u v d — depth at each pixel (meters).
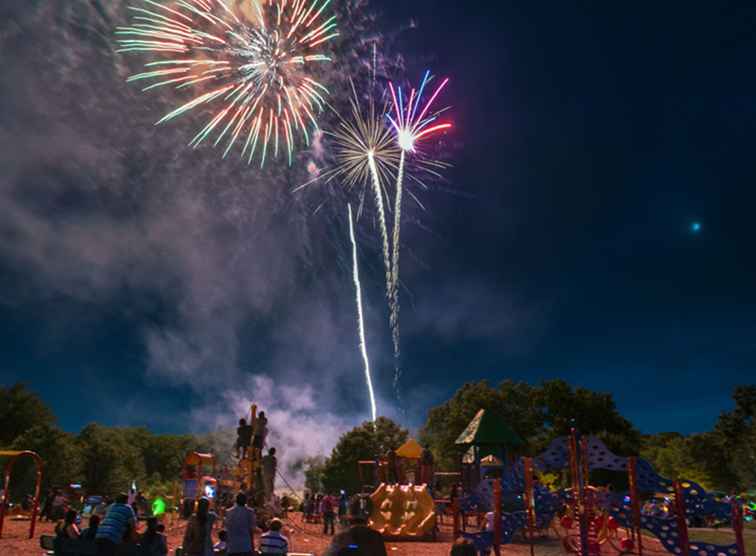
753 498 42.09
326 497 27.08
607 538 19.72
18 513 32.81
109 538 11.66
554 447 14.95
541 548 20.00
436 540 24.73
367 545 5.77
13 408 69.94
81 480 56.78
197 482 31.11
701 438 67.38
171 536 22.88
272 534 11.57
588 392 68.38
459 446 74.50
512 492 14.76
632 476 13.77
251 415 31.64
